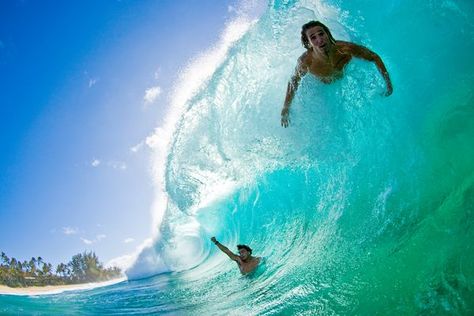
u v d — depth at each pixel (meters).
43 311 5.56
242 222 7.09
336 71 3.93
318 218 4.63
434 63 3.79
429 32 3.93
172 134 8.08
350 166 4.14
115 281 10.22
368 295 2.77
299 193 5.27
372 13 4.44
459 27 3.73
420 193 3.21
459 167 2.99
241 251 5.54
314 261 3.94
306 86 4.16
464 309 2.16
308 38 3.76
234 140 6.28
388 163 3.65
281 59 5.28
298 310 3.16
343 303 2.87
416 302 2.41
